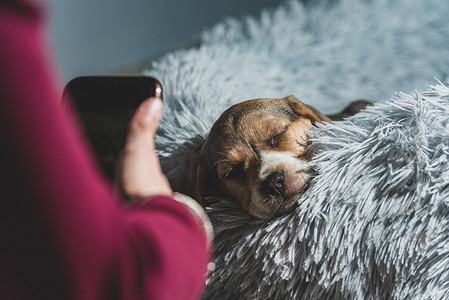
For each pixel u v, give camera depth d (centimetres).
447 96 121
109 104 78
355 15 218
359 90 204
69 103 79
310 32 214
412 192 107
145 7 239
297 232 112
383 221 108
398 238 106
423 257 104
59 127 35
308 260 110
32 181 34
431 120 116
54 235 36
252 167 138
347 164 115
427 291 104
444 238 105
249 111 153
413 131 114
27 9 33
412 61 210
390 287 107
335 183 113
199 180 140
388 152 113
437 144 111
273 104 156
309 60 206
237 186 136
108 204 40
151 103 59
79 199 36
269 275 112
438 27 216
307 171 127
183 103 168
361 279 109
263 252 115
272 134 145
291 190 123
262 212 123
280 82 196
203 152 147
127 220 44
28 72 33
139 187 53
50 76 35
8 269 37
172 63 186
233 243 121
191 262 47
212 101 174
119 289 40
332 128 128
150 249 42
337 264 108
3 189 34
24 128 33
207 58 191
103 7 230
